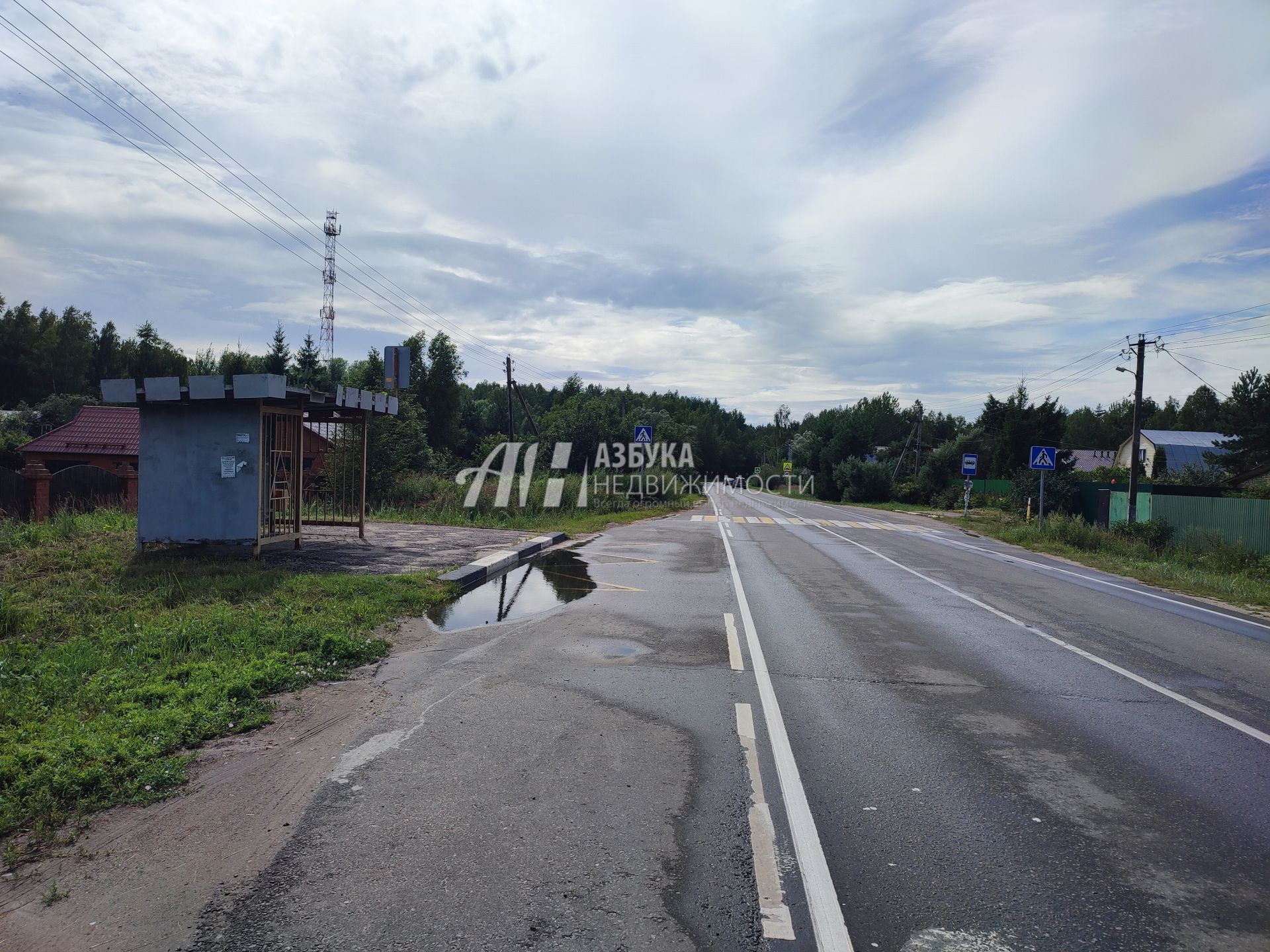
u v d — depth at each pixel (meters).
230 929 2.84
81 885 3.13
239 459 10.95
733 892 3.15
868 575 13.62
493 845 3.50
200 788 4.08
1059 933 2.94
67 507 14.09
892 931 2.92
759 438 156.12
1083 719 5.66
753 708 5.66
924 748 4.93
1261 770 4.73
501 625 8.50
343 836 3.56
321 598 8.84
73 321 77.38
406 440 28.66
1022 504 32.38
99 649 6.40
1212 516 22.88
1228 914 3.11
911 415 115.88
